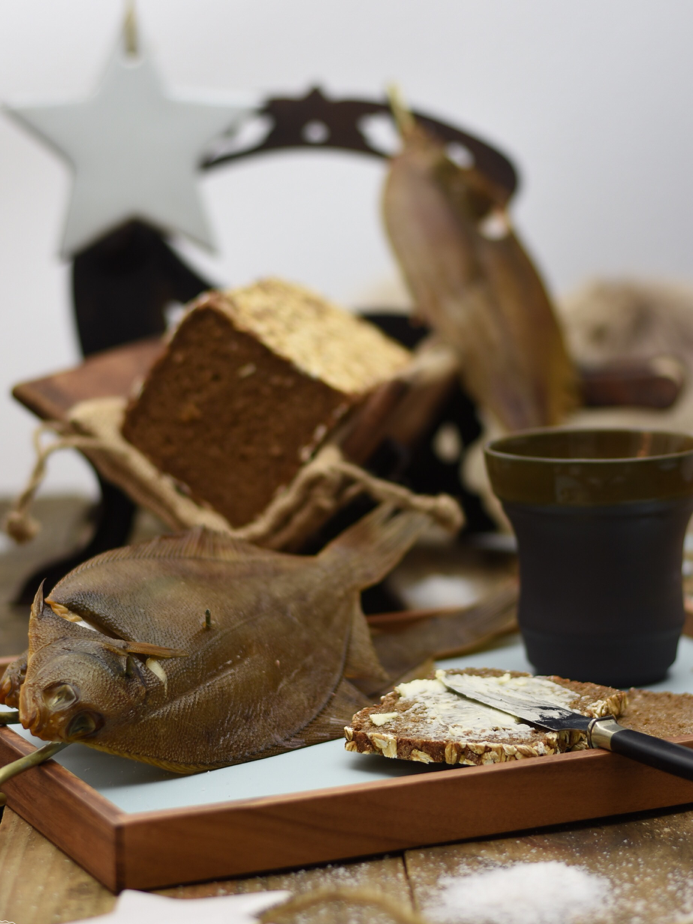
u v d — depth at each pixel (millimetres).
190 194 939
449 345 917
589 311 1332
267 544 710
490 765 521
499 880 493
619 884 491
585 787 527
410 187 918
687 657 670
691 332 1311
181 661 542
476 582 941
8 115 917
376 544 648
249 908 462
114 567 570
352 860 508
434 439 1109
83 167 923
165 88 937
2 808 554
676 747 509
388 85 974
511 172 1037
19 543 703
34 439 700
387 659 635
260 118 999
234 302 718
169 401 716
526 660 662
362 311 1041
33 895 490
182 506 721
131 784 539
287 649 579
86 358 949
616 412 1330
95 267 943
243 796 529
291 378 704
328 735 566
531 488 615
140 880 487
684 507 616
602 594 614
